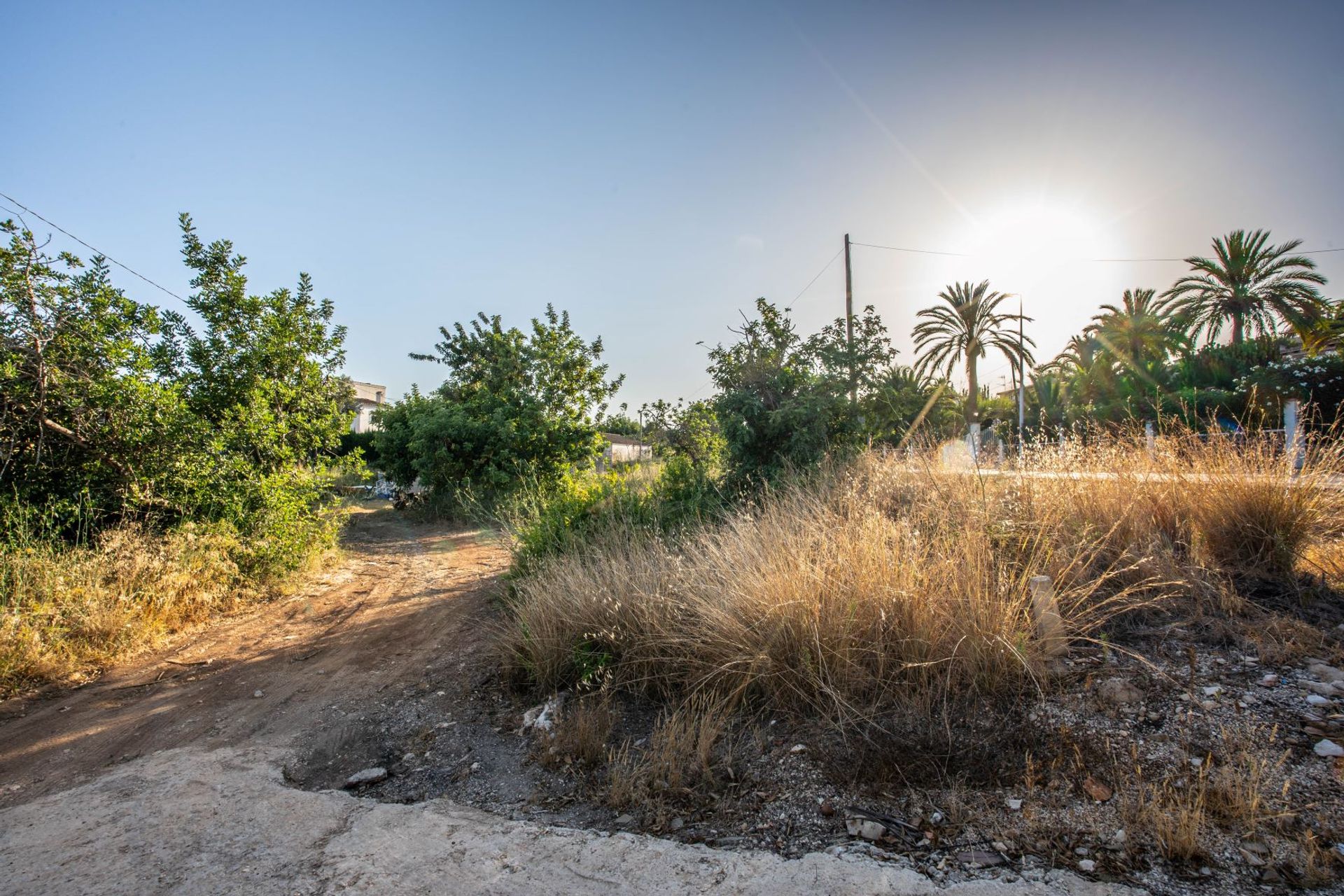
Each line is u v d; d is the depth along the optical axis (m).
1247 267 24.62
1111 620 3.77
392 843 2.74
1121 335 27.44
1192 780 2.52
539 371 18.34
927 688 3.39
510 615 6.20
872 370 9.04
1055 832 2.40
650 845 2.64
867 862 2.38
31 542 6.48
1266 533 4.04
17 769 3.69
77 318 7.36
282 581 8.33
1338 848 2.12
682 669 4.15
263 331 9.14
